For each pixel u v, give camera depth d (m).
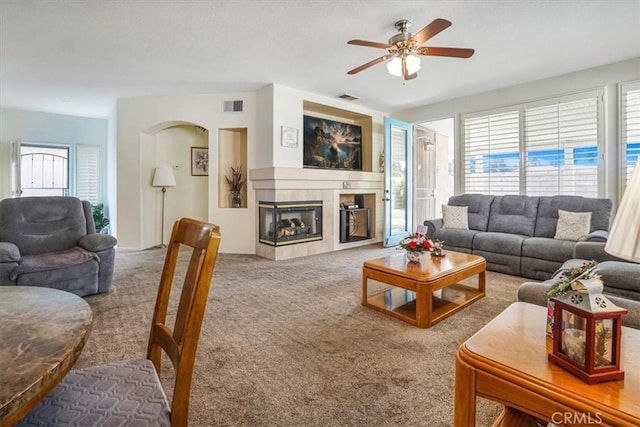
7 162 6.28
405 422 1.49
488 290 3.43
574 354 0.93
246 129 5.52
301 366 1.96
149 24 3.13
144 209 5.81
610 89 4.20
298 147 5.25
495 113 5.21
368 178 6.24
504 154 5.15
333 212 5.76
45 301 1.06
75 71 4.36
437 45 3.57
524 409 0.93
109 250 3.37
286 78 4.67
